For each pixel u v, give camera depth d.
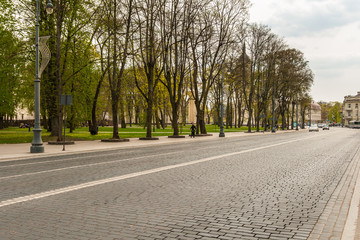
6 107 29.58
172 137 33.84
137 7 27.48
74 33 27.14
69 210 5.83
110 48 27.20
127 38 26.92
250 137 38.69
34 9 28.19
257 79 58.91
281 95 72.31
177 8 32.75
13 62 27.38
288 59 63.09
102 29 27.45
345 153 18.36
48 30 27.66
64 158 14.71
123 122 64.88
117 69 29.36
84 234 4.61
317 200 6.83
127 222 5.17
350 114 145.38
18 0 27.61
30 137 30.28
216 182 8.71
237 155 16.28
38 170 10.71
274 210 5.97
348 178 9.80
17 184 8.21
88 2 26.56
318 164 13.21
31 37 27.42
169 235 4.60
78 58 27.86
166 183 8.45
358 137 39.75
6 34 26.98
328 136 42.69
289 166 12.39
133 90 46.16
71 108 35.56
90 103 37.59
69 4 27.05
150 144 23.88
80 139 28.98
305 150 20.03
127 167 11.48
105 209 5.91
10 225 4.98
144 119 54.41
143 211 5.80
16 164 12.48
